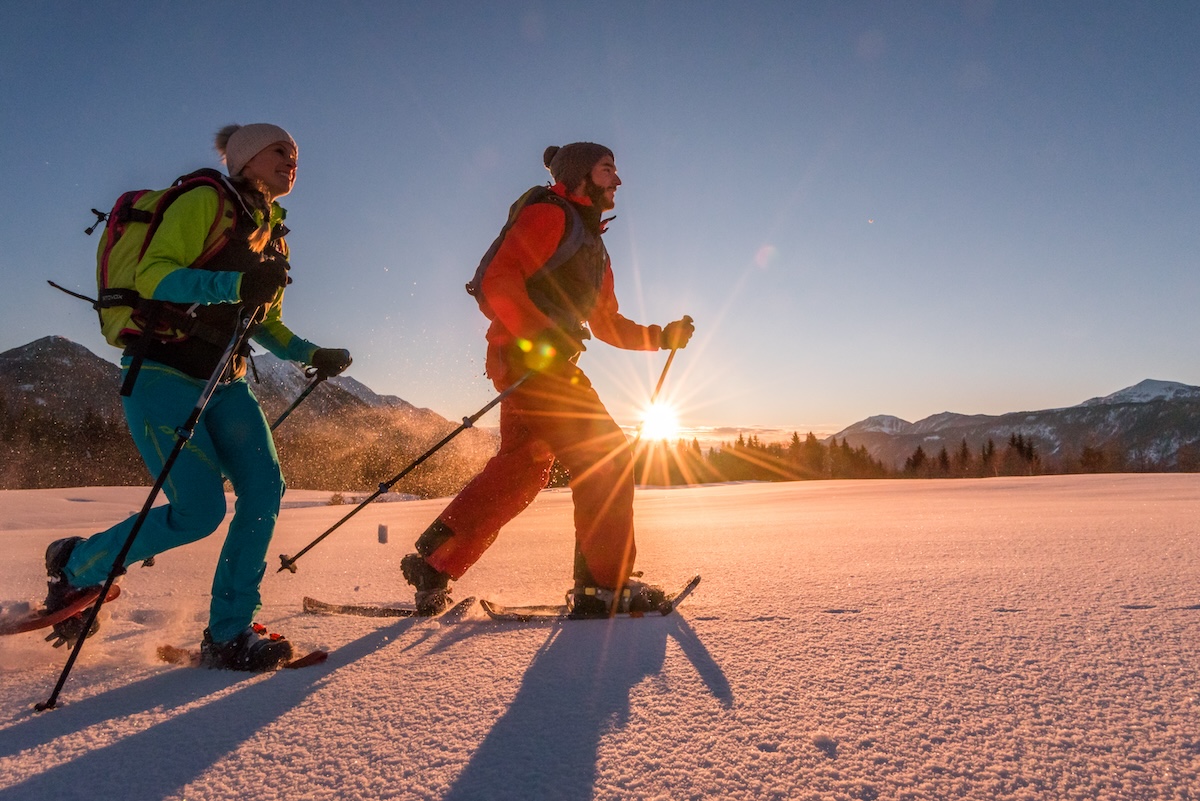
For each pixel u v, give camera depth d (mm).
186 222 1876
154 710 1517
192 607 2783
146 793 1124
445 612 2543
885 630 1956
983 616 2074
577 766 1172
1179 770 1091
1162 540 3641
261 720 1438
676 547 4305
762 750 1211
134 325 1929
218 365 1822
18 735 1387
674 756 1198
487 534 2576
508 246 2416
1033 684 1491
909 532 4551
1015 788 1053
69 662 1584
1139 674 1529
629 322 2945
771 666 1673
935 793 1045
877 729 1281
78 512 13875
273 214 2275
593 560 2348
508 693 1555
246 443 2037
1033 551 3389
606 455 2379
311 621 2424
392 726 1380
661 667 1705
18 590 3555
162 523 1934
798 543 4176
